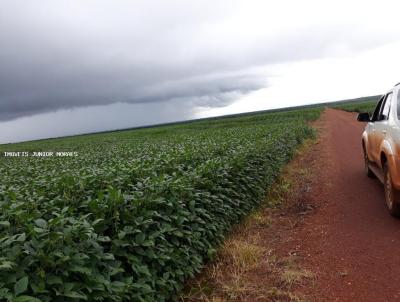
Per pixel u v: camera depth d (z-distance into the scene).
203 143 12.93
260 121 49.84
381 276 4.84
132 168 6.79
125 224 4.45
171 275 4.59
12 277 3.06
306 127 23.86
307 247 6.03
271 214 8.00
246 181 7.79
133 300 3.83
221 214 6.46
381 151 7.31
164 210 5.14
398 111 7.06
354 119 39.75
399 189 6.51
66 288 3.19
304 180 10.92
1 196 5.76
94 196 5.37
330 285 4.77
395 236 6.05
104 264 3.77
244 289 4.80
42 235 3.40
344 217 7.30
